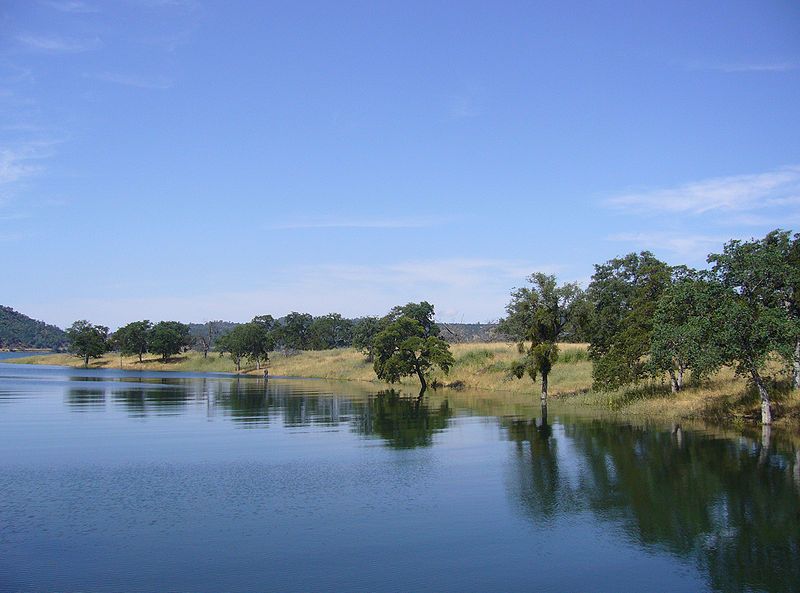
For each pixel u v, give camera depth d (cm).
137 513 1842
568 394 5384
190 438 3297
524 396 5809
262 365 13412
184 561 1457
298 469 2458
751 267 3241
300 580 1347
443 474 2353
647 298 4328
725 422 3456
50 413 4569
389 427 3712
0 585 1319
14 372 12581
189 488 2141
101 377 10538
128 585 1320
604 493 2039
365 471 2411
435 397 5938
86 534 1650
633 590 1297
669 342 3566
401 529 1686
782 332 3028
